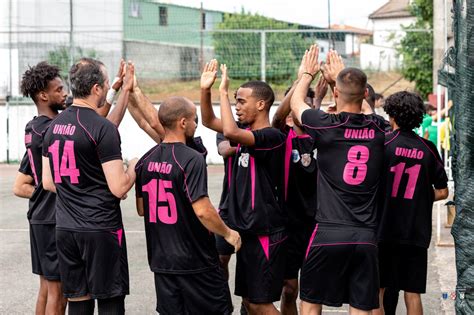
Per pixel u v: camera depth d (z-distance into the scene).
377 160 4.23
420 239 4.83
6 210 12.36
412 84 21.77
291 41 20.03
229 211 4.72
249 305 4.76
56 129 4.48
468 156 4.08
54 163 4.48
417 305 4.94
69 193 4.45
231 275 7.52
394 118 4.90
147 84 22.09
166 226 4.34
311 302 4.30
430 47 20.97
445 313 6.09
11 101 20.72
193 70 22.00
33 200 5.05
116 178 4.35
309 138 4.91
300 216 5.04
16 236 9.91
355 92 4.24
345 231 4.16
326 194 4.25
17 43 20.55
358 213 4.19
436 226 9.48
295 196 5.00
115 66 21.67
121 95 4.97
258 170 4.62
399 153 4.83
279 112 4.92
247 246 4.66
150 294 6.81
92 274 4.42
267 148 4.59
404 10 30.20
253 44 20.08
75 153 4.39
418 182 4.82
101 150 4.37
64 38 20.53
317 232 4.26
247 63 20.09
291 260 5.08
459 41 4.12
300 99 4.52
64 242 4.46
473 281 4.10
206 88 4.59
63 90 5.13
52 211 4.95
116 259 4.47
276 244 4.64
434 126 10.56
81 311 4.53
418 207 4.84
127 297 6.70
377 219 4.41
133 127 20.34
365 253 4.16
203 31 20.97
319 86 5.13
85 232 4.39
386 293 5.31
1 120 20.78
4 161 20.81
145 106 5.07
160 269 4.40
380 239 4.85
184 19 29.05
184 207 4.30
